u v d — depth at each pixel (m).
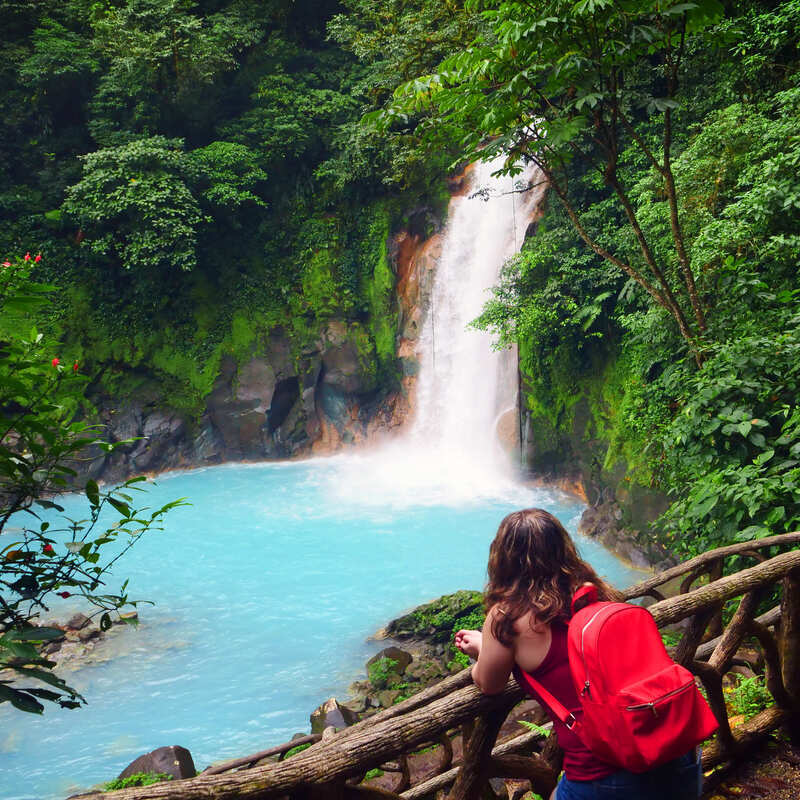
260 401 23.92
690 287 7.33
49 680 2.38
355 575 14.77
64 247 23.39
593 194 17.88
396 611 13.14
